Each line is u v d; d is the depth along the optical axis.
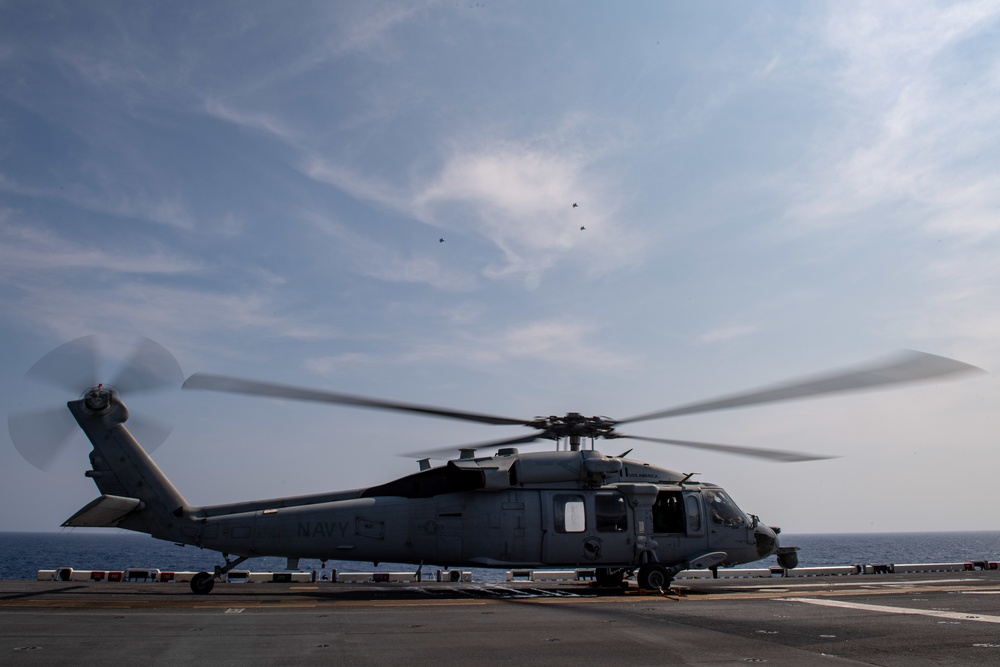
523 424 20.89
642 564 21.52
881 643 10.85
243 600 16.67
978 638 11.32
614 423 21.30
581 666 9.07
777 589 20.55
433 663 9.12
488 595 18.84
